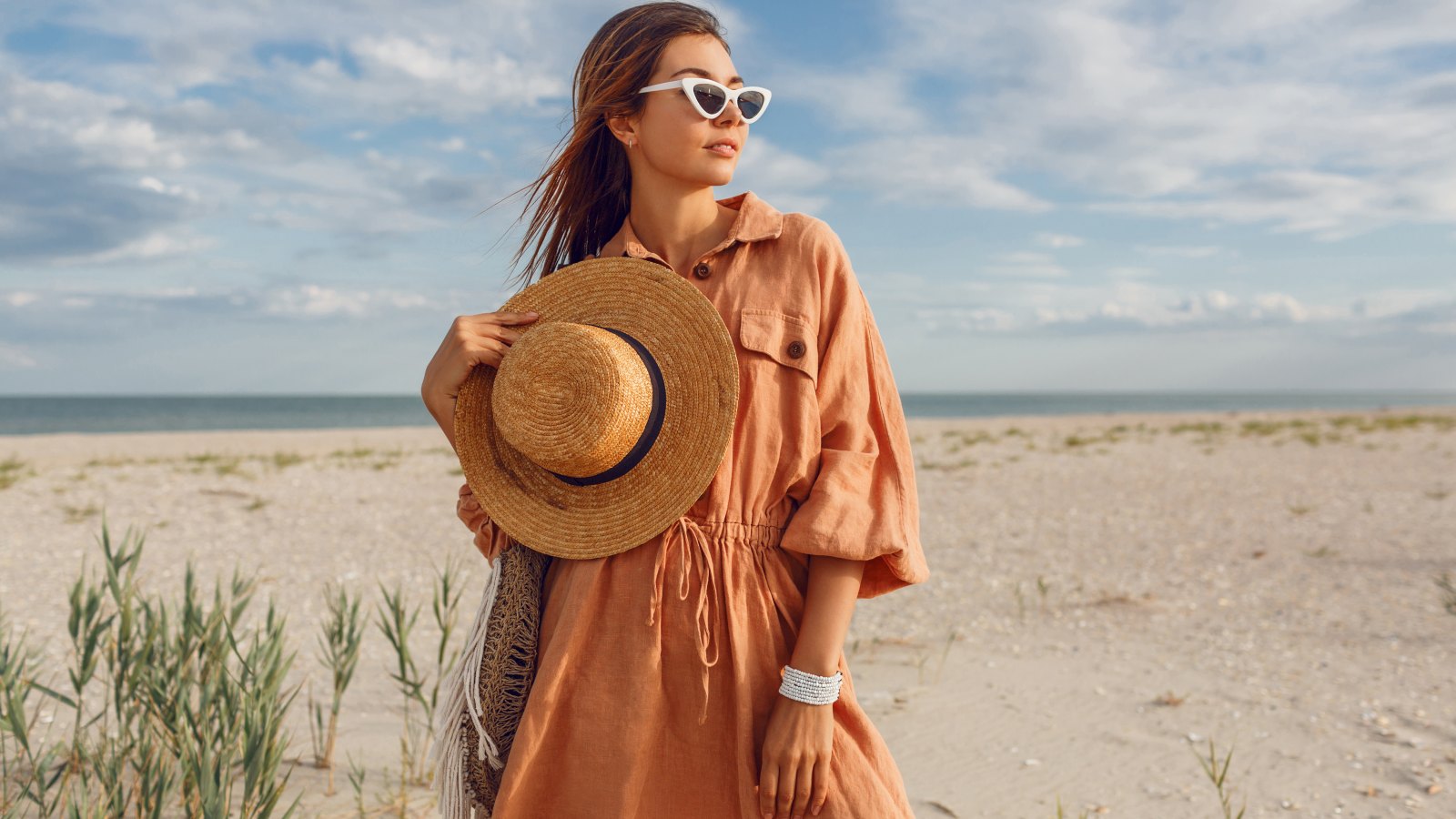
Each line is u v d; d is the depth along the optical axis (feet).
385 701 15.19
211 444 82.43
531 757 5.49
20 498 38.32
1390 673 16.39
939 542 31.12
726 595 5.54
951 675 16.57
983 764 12.50
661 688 5.56
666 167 5.93
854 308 5.93
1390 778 11.92
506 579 5.87
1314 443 71.87
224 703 10.02
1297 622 20.24
